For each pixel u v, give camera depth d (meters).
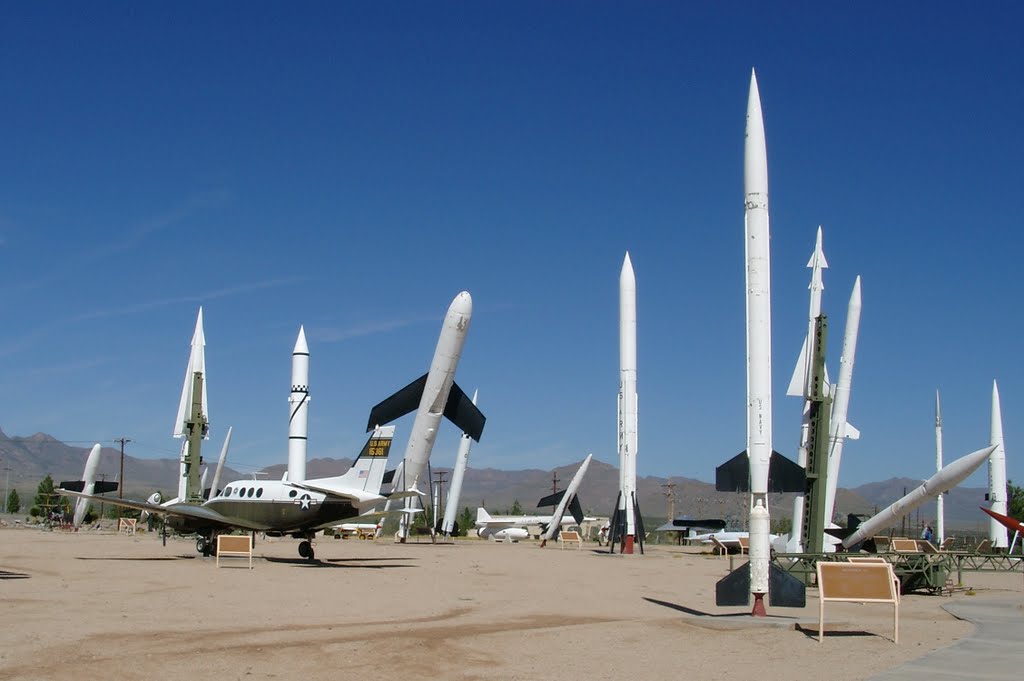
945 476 33.34
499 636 16.42
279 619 18.52
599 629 17.41
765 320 21.09
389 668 13.16
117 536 64.31
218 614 19.08
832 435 42.25
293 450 66.62
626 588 28.27
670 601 24.17
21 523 103.06
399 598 23.41
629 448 52.72
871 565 16.25
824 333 30.25
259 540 62.25
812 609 22.39
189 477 54.56
